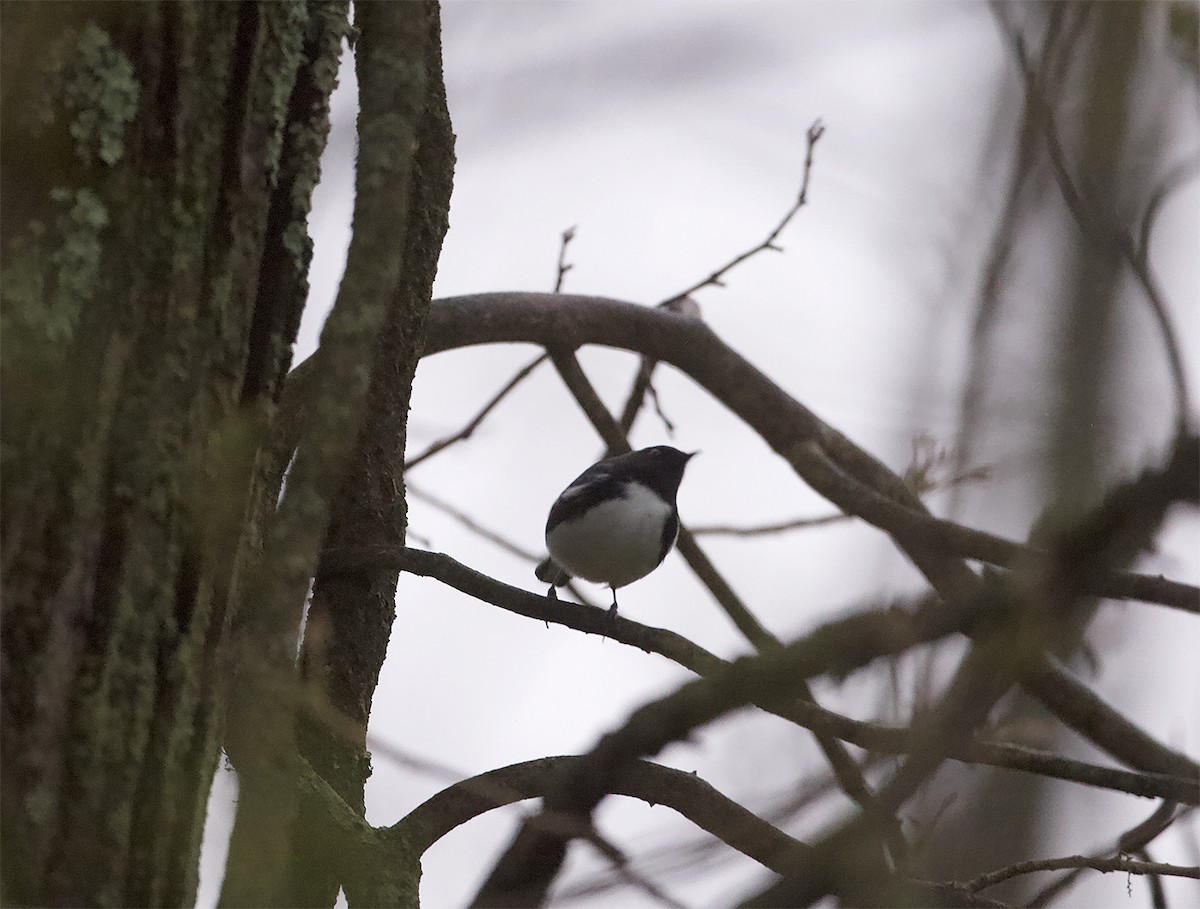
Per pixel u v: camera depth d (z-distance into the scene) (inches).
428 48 356.5
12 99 177.2
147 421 182.2
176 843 182.2
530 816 207.8
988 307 277.1
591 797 203.8
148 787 179.3
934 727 160.1
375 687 356.8
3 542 171.9
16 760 169.2
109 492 178.9
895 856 244.7
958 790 258.4
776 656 165.5
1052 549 139.9
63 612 174.4
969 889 253.9
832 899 164.9
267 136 201.3
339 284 195.0
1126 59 277.9
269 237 205.0
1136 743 306.7
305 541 181.0
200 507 187.5
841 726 209.8
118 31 182.5
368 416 364.8
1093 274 265.0
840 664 160.1
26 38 178.7
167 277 185.6
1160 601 200.8
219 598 191.6
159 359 184.2
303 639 336.8
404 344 368.5
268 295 203.3
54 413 175.2
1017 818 270.7
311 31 213.5
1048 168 282.4
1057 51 280.7
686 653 320.2
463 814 301.7
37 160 177.3
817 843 167.3
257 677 174.2
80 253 177.8
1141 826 290.7
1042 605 141.6
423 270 368.8
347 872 285.9
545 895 211.9
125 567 179.3
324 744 334.6
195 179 189.6
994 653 147.4
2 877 165.6
